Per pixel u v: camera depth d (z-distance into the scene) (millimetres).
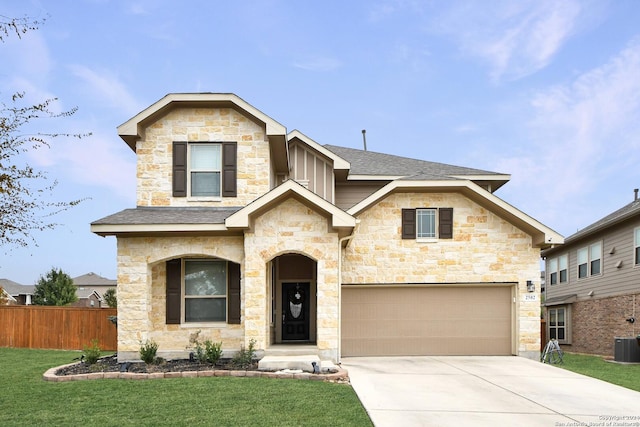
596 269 24828
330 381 12227
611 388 12328
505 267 17953
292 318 18609
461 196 18188
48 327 21547
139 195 16141
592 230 24250
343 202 20609
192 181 16375
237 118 16453
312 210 14836
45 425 8375
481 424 9055
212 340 15609
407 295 18172
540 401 10859
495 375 13836
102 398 10172
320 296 14727
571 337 27297
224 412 9125
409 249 18047
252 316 14602
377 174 20281
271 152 17438
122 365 13852
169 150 16297
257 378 12312
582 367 17297
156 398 10141
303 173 19844
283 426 8359
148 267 15227
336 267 14766
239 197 16219
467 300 18156
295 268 18703
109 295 46750
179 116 16391
